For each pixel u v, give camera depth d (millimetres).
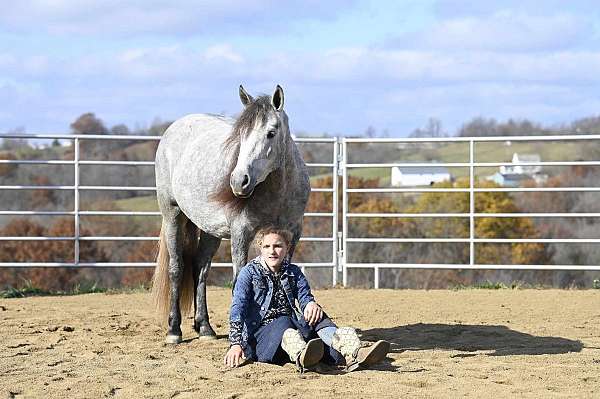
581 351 6605
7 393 5070
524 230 23312
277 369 5645
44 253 23656
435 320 8469
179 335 7379
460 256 23578
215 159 6852
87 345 6945
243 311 5812
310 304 5805
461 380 5371
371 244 23672
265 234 5871
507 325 8086
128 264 11180
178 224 7738
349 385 5207
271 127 6199
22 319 8469
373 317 8680
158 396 4988
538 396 4906
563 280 24516
